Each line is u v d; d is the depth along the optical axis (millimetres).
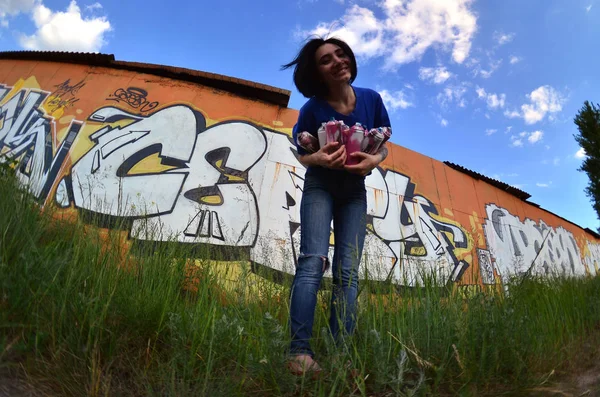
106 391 1647
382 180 9383
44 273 2098
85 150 7332
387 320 2303
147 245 3281
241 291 2643
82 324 1873
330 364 1952
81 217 3318
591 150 16234
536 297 3232
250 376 1902
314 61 2424
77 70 8680
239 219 6930
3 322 1786
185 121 7738
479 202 11992
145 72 8414
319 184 2400
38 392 1629
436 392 1901
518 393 1902
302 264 2258
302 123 2486
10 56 9680
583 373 2244
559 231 16844
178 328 2043
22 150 7570
